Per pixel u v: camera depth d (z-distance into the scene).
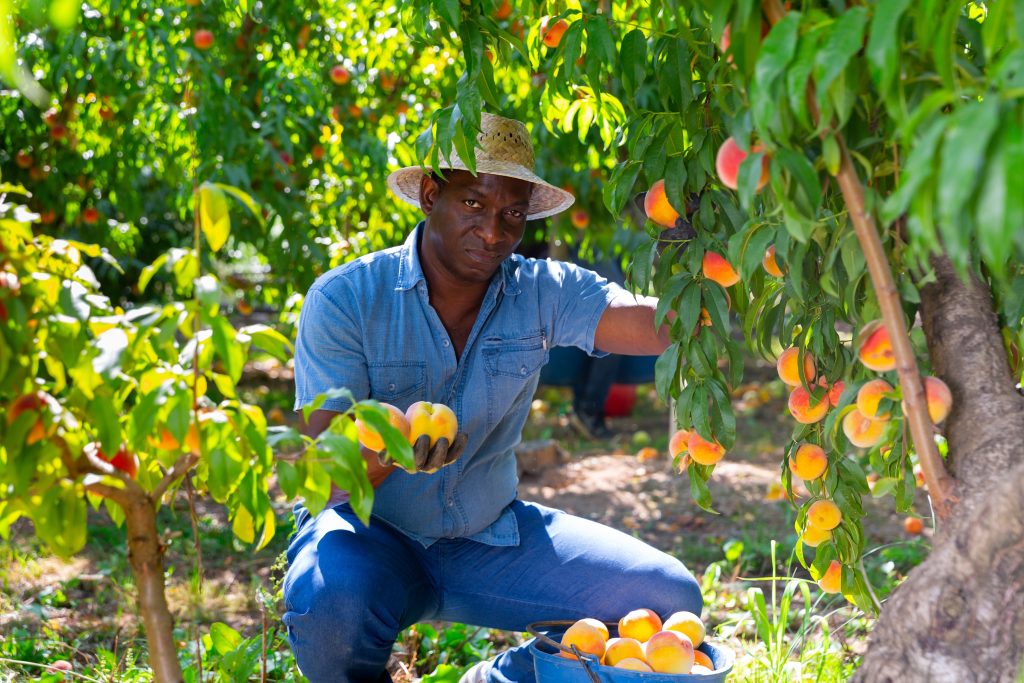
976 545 1.29
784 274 1.61
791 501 1.87
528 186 2.11
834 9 1.22
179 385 1.19
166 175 5.09
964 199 0.81
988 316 1.48
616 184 1.77
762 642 2.81
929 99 0.95
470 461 2.22
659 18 1.82
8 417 1.23
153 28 4.31
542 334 2.30
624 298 2.29
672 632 1.91
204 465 1.48
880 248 1.26
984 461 1.37
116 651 2.62
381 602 1.99
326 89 4.83
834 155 1.17
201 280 1.20
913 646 1.35
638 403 7.85
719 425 1.75
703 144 1.66
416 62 3.94
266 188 4.76
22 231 1.32
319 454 1.31
